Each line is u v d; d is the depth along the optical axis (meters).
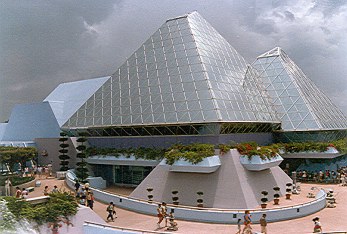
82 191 31.28
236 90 44.75
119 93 46.91
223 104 38.94
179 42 47.66
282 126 54.62
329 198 35.53
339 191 42.25
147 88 44.56
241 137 42.84
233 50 55.62
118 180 44.94
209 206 31.72
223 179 32.84
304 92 60.09
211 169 32.44
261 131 49.91
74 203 21.59
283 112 56.62
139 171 42.78
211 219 27.88
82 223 21.09
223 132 38.03
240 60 54.97
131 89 46.12
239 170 33.41
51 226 19.53
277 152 39.84
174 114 38.88
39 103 60.00
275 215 28.84
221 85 42.34
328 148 49.47
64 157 47.25
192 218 28.48
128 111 43.31
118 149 42.56
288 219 29.42
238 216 27.77
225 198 31.67
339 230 26.02
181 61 44.84
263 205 30.84
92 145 47.25
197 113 37.50
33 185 38.50
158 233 21.64
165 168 34.97
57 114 58.56
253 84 53.44
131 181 43.69
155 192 34.28
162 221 27.66
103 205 32.56
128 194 38.62
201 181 33.22
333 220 29.19
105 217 28.52
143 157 39.56
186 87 41.19
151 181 35.06
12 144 51.62
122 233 21.22
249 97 47.06
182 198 32.97
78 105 60.66
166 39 49.38
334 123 60.00
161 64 46.31
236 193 31.69
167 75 44.25
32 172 46.59
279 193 36.88
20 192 27.86
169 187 34.00
